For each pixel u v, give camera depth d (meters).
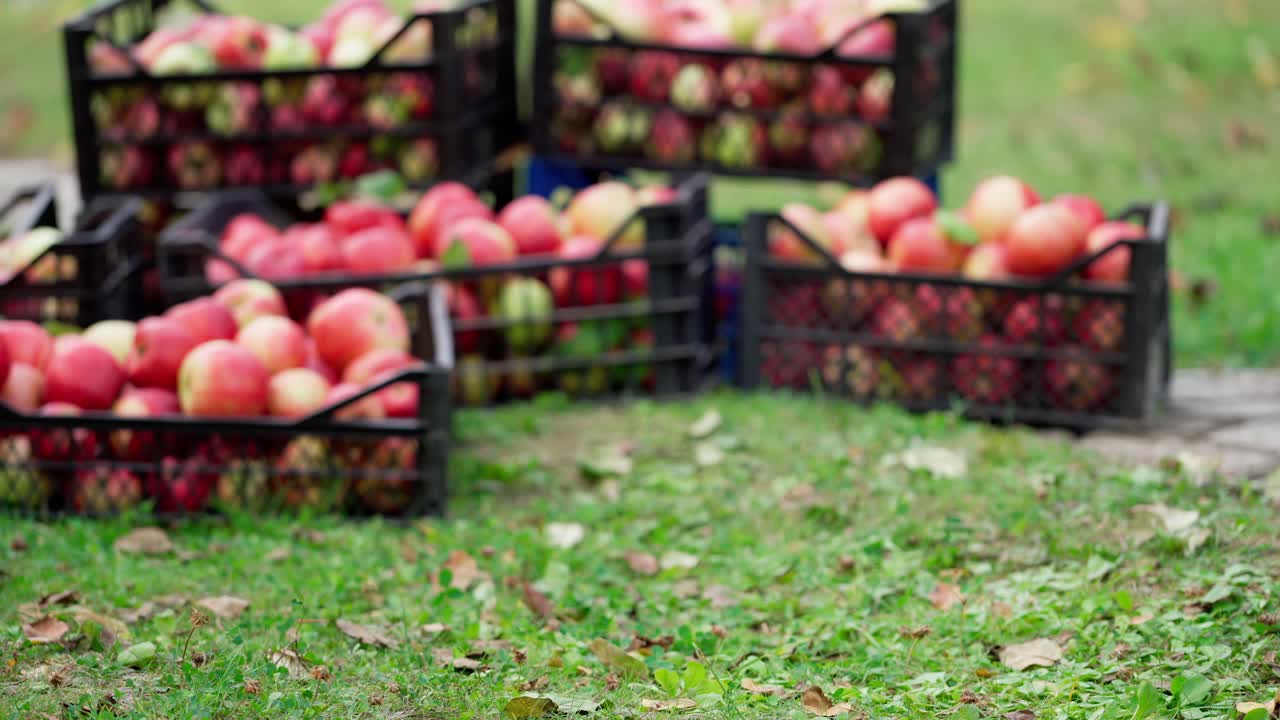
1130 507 4.63
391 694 3.48
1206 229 8.75
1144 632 3.75
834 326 6.01
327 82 6.66
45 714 3.27
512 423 5.88
